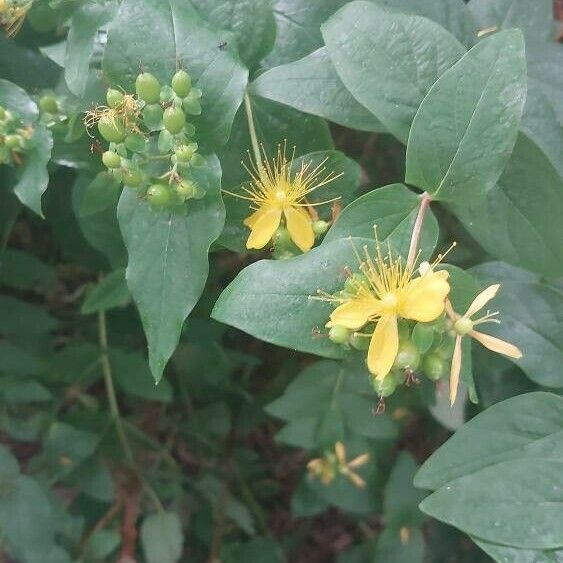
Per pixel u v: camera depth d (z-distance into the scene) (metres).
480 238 0.19
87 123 0.19
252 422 0.32
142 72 0.17
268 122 0.20
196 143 0.17
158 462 0.31
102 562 0.26
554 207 0.19
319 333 0.15
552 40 0.25
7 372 0.27
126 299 0.24
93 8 0.19
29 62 0.23
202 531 0.31
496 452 0.17
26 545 0.24
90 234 0.24
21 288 0.31
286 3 0.20
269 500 0.35
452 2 0.20
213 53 0.17
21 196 0.20
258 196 0.18
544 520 0.16
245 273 0.15
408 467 0.27
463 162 0.16
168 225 0.17
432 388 0.26
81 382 0.28
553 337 0.20
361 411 0.26
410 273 0.16
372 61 0.17
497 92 0.16
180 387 0.32
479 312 0.20
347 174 0.19
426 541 0.30
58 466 0.26
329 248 0.15
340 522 0.37
